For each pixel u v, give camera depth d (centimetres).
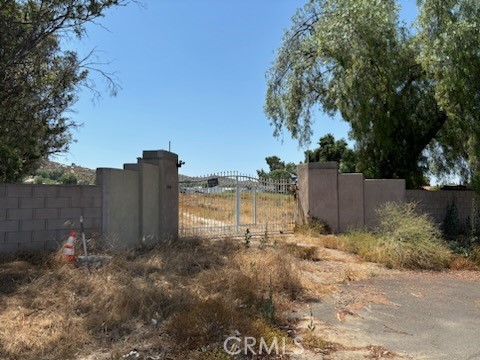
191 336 445
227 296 586
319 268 888
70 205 852
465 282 812
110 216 900
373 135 1545
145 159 1109
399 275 869
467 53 1172
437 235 1113
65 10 802
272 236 1355
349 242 1158
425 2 1270
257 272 704
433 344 471
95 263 720
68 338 433
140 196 1013
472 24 1169
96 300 540
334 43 1461
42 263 730
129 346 426
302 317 564
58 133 1112
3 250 762
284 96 1745
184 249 967
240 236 1339
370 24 1427
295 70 1717
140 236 1007
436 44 1202
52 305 533
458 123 1234
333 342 471
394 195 1432
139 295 545
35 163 1266
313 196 1493
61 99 955
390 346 463
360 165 1633
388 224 1109
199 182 1330
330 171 1487
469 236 1270
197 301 545
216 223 1341
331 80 1602
